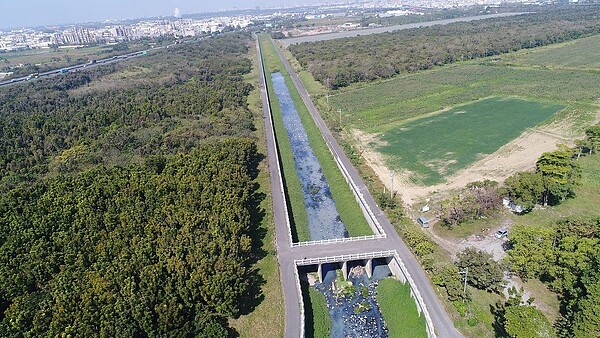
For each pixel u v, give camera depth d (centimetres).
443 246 8975
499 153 13175
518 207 9894
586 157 12394
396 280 8469
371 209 10456
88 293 6769
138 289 7062
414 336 7112
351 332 7556
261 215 10694
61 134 15512
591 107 16462
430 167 12650
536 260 7531
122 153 14188
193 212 9131
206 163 11719
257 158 14200
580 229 7938
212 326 6575
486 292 7562
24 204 9962
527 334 5994
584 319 5962
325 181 13275
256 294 7925
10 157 13350
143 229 8725
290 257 8856
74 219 9225
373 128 16350
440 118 16788
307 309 7912
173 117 17550
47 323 6481
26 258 7950
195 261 7619
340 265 9256
